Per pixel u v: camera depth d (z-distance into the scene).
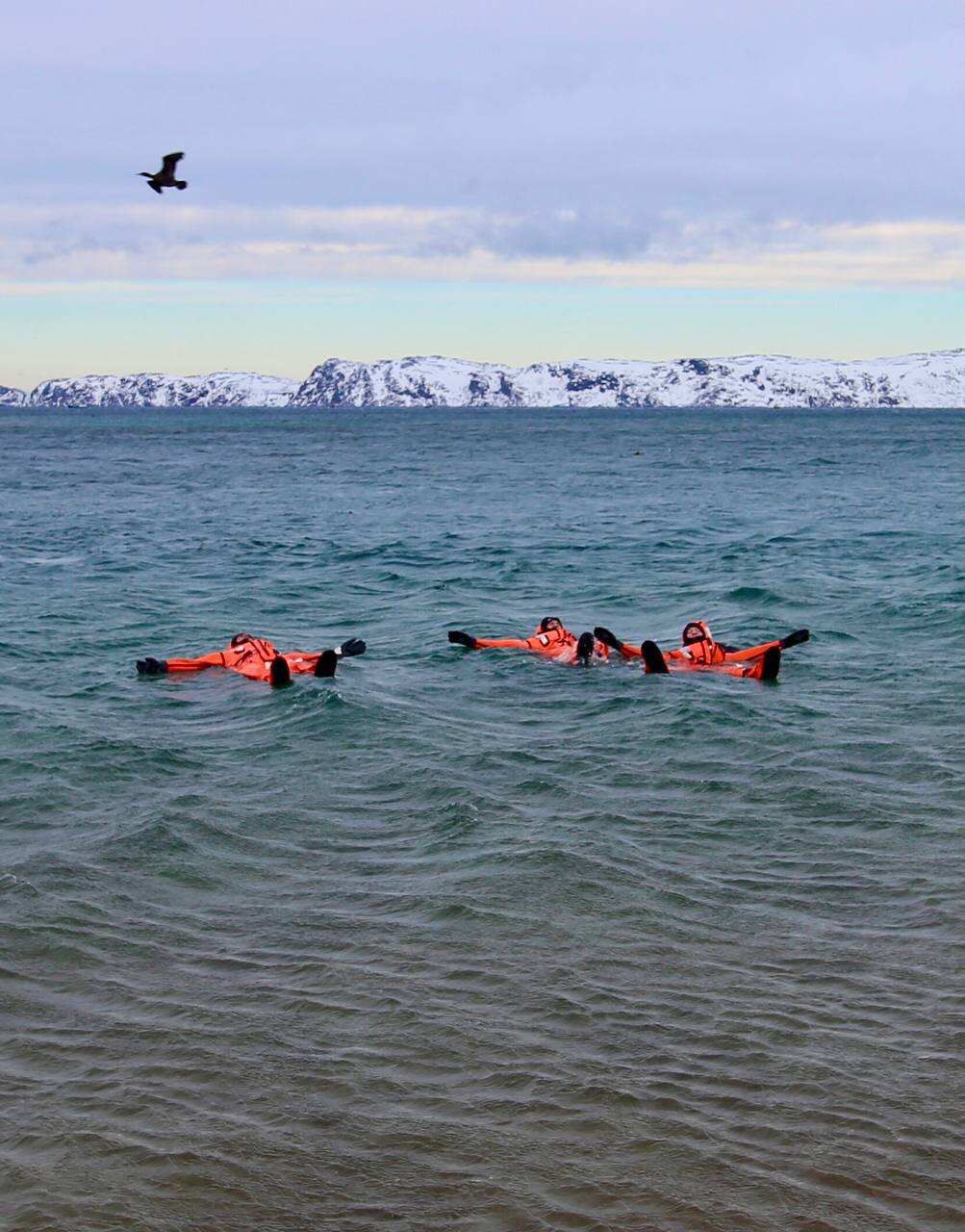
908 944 8.67
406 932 8.93
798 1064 7.19
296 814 11.43
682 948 8.66
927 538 35.12
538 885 9.68
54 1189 6.21
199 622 22.50
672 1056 7.30
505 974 8.30
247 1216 6.04
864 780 12.32
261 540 36.19
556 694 16.25
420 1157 6.45
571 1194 6.16
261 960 8.54
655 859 10.28
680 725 14.38
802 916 9.17
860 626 21.11
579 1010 7.82
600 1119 6.72
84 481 65.69
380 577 28.38
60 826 11.20
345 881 9.88
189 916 9.23
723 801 11.73
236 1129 6.67
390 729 14.25
